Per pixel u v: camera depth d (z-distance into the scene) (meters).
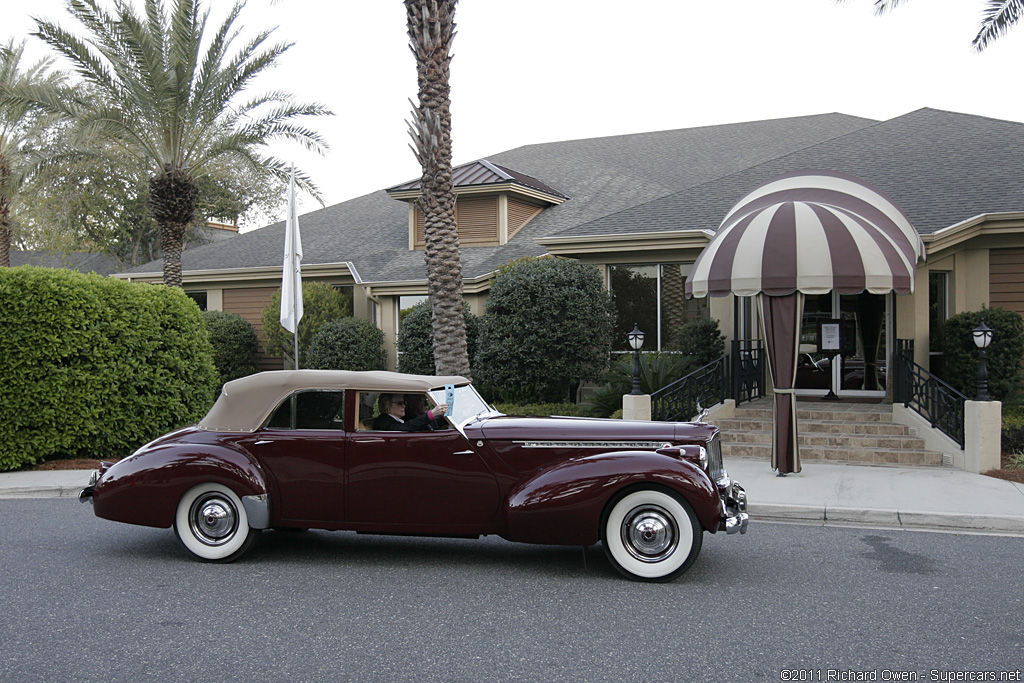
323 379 7.32
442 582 6.70
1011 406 13.65
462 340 13.37
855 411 13.54
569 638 5.34
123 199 37.47
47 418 12.00
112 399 12.51
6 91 17.69
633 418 13.04
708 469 6.86
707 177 21.67
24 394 11.91
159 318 13.33
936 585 6.53
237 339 21.36
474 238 21.22
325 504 7.20
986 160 16.53
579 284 15.91
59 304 12.00
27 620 5.73
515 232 21.25
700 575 6.86
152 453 7.43
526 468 6.96
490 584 6.63
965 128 18.56
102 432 12.45
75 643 5.26
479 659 4.97
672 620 5.70
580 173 24.16
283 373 7.45
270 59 18.55
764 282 10.98
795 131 23.64
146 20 18.03
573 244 17.33
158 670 4.80
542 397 16.84
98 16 17.39
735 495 7.04
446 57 13.16
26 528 8.71
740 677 4.69
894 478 10.83
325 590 6.46
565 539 6.68
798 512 9.13
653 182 22.30
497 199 20.88
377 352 19.42
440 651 5.11
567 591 6.41
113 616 5.82
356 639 5.33
